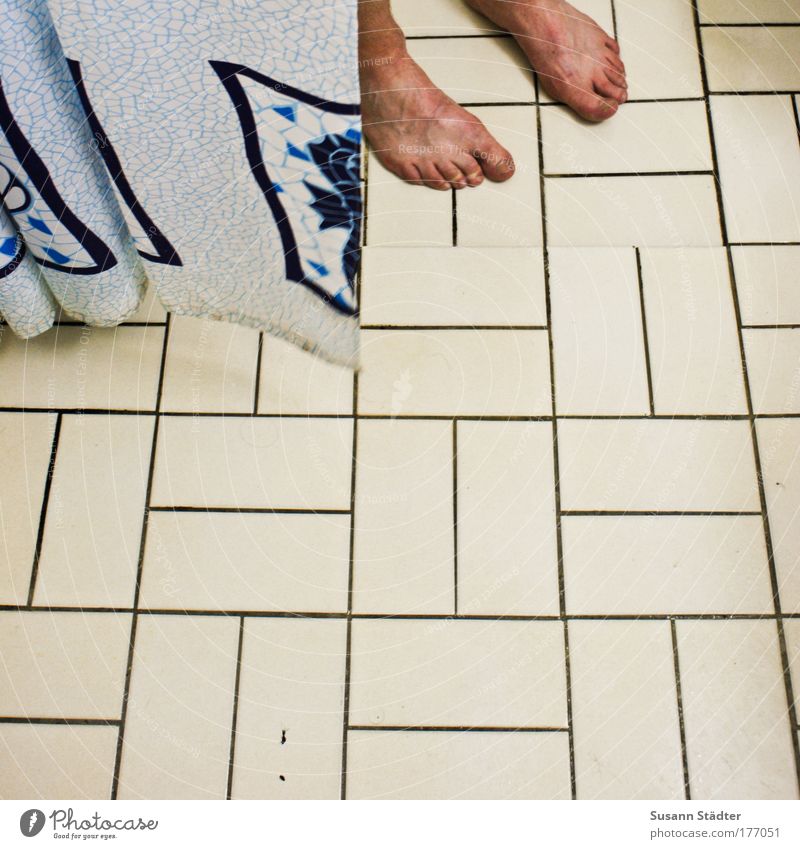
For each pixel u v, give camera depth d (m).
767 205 1.24
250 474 1.13
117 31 0.75
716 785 1.01
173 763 1.02
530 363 1.17
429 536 1.10
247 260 1.00
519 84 1.31
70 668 1.05
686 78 1.31
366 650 1.06
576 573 1.09
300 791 1.01
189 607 1.08
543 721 1.04
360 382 1.16
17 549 1.10
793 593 1.07
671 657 1.06
